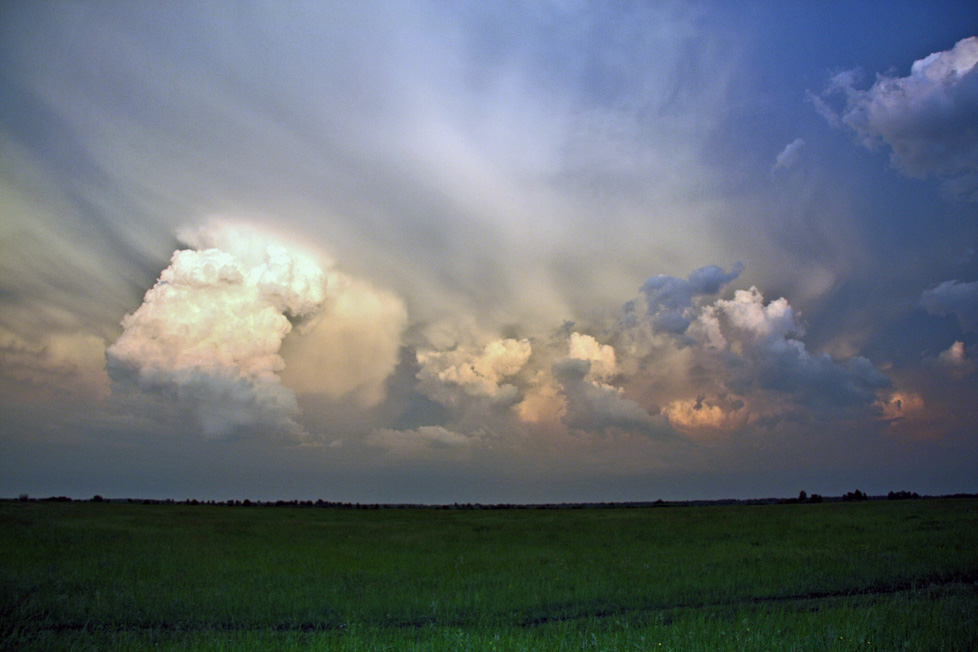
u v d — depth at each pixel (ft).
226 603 47.44
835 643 28.45
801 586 51.93
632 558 74.28
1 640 35.81
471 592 51.83
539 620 43.34
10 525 122.72
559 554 82.94
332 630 38.14
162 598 48.75
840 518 136.46
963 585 50.78
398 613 45.37
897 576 54.54
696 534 110.11
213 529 128.88
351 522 170.50
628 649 29.76
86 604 46.39
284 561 75.56
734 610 43.50
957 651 28.27
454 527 148.05
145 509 214.90
